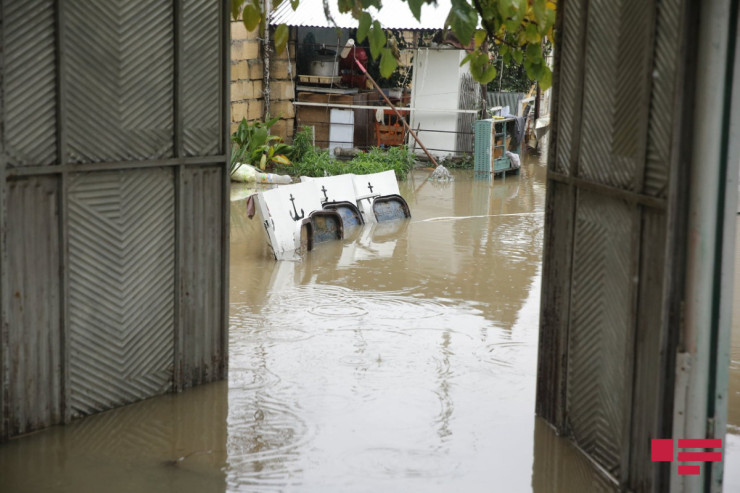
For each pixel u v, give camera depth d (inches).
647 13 161.3
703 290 148.3
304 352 266.5
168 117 218.2
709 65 143.7
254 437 202.5
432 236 456.1
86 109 199.8
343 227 444.5
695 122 146.9
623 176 172.9
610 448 181.9
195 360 234.5
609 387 181.3
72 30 194.7
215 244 234.8
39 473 181.0
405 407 223.0
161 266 222.4
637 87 166.4
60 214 197.0
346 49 758.5
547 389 214.7
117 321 214.2
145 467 185.6
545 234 214.4
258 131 648.4
